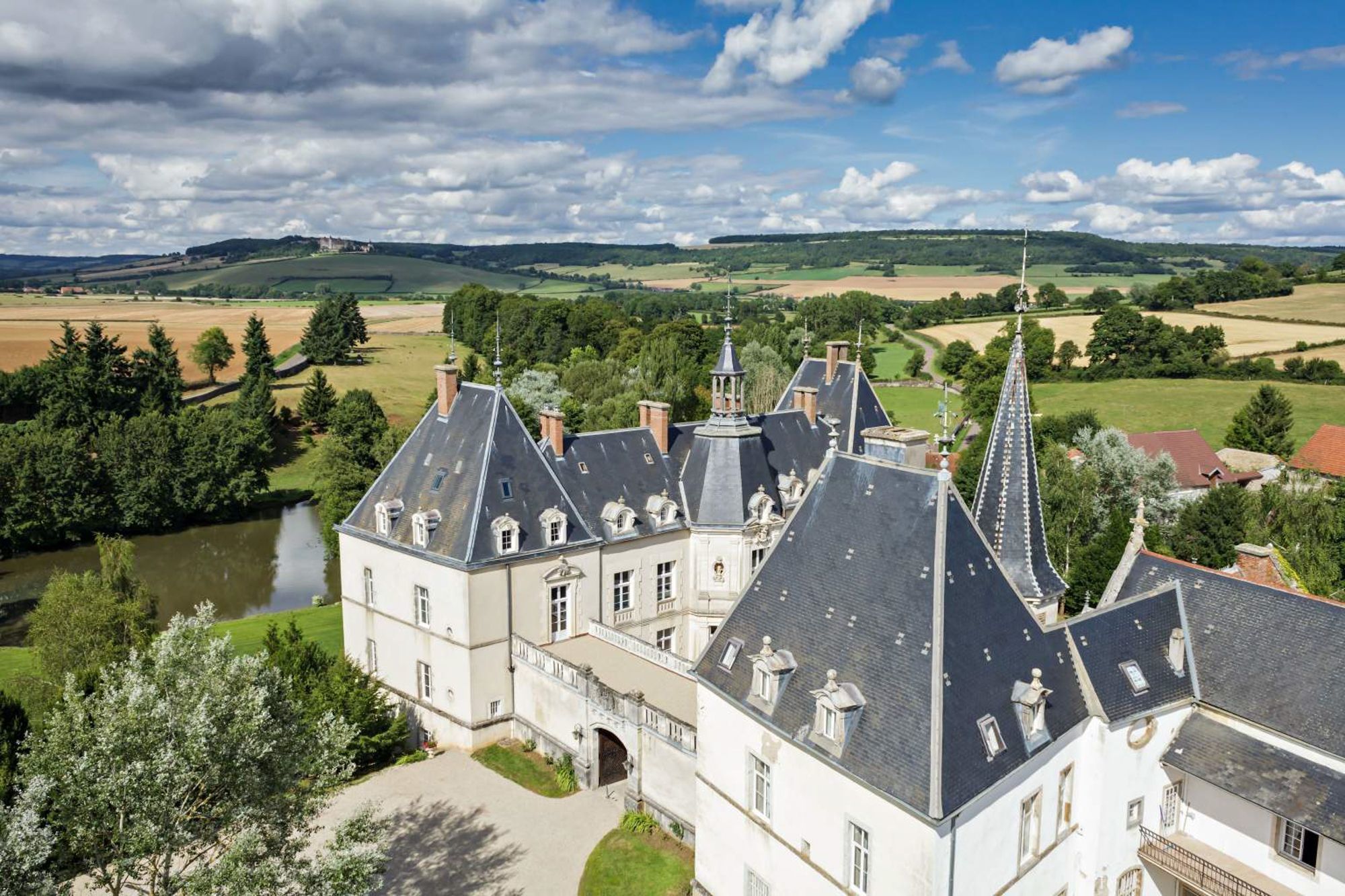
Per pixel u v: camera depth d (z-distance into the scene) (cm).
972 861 2686
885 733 2753
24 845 2184
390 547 5072
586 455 5462
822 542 3369
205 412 12900
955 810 2527
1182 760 3206
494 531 4738
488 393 5122
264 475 11894
